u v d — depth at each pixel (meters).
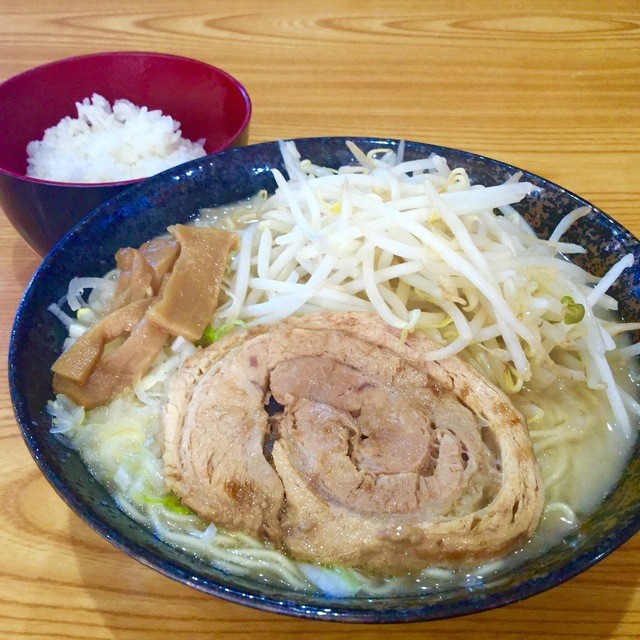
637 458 0.28
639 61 0.50
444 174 0.34
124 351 0.29
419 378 0.28
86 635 0.25
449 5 0.54
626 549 0.27
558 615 0.26
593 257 0.33
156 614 0.25
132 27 0.49
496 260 0.31
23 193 0.32
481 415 0.27
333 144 0.36
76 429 0.28
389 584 0.24
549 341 0.30
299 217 0.32
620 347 0.31
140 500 0.26
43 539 0.27
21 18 0.49
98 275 0.32
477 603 0.22
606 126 0.45
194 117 0.39
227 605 0.25
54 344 0.29
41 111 0.37
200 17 0.51
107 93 0.39
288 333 0.29
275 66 0.47
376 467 0.26
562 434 0.29
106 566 0.26
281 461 0.26
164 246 0.32
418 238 0.31
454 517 0.25
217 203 0.35
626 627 0.26
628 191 0.40
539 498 0.26
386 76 0.47
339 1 0.53
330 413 0.27
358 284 0.31
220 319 0.31
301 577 0.24
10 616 0.25
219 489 0.25
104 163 0.36
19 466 0.29
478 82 0.47
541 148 0.43
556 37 0.52
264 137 0.42
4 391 0.31
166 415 0.27
